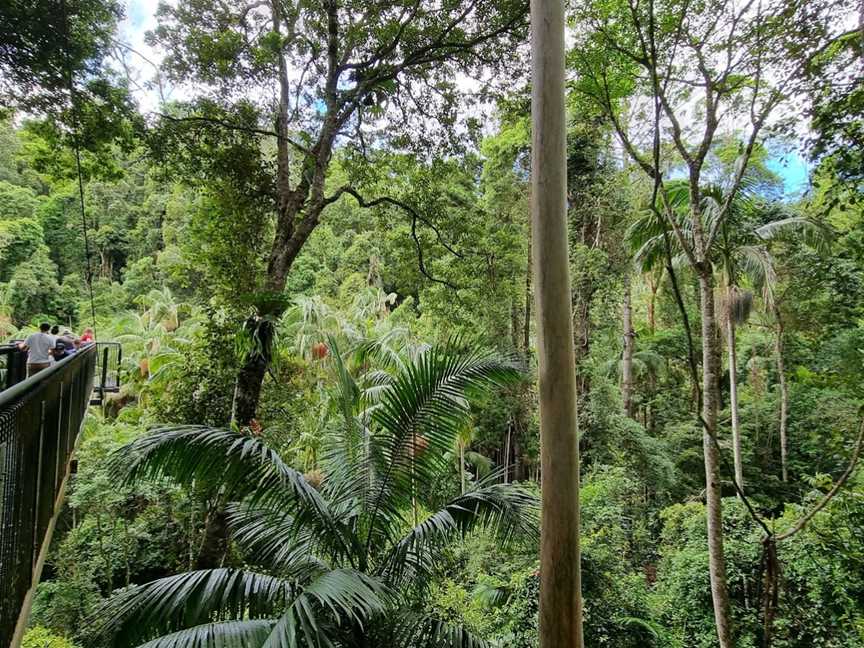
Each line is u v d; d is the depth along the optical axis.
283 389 9.91
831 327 11.70
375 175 10.88
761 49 4.85
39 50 6.91
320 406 11.60
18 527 2.49
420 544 3.75
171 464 3.32
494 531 3.94
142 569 10.99
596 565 7.46
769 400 16.20
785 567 7.18
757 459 15.62
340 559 3.83
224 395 8.32
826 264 10.78
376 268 26.58
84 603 9.66
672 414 17.72
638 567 9.75
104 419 13.39
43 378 3.05
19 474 2.49
